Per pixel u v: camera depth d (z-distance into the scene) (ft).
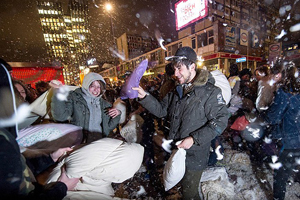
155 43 162.20
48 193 2.30
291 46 63.36
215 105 4.22
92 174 3.16
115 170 3.20
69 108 5.69
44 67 34.91
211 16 57.06
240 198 6.06
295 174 7.00
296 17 61.52
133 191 7.09
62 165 3.16
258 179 7.10
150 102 5.16
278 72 5.11
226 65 56.80
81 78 42.42
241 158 8.31
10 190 1.75
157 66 82.48
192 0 60.90
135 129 8.59
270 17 87.66
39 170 3.22
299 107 4.61
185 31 67.15
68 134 4.53
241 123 8.92
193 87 4.42
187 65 4.41
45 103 5.54
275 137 5.25
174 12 69.46
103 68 156.15
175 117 4.78
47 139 4.24
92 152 3.17
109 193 3.66
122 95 5.36
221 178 6.50
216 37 53.52
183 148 4.24
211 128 4.03
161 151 10.43
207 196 6.02
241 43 61.87
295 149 4.79
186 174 4.61
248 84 10.90
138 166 3.67
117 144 3.59
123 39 150.71
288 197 5.98
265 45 83.41
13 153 1.86
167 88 7.08
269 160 8.02
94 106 6.07
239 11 69.62
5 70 2.02
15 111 2.10
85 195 3.07
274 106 4.96
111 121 6.54
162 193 6.83
